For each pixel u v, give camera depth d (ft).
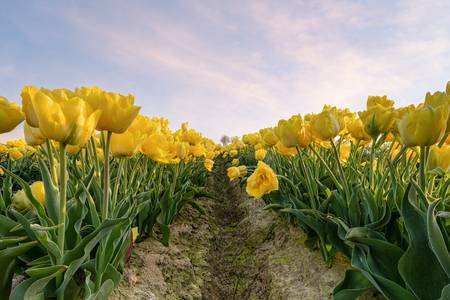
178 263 10.02
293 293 7.80
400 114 6.18
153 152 7.64
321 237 7.98
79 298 5.58
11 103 4.44
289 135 7.89
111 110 4.63
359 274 6.01
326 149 11.26
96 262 5.27
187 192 16.06
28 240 5.57
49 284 4.86
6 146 18.28
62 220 4.60
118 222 4.67
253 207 16.30
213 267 10.90
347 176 9.80
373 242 5.47
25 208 6.65
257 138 23.61
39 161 5.13
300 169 11.44
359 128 8.11
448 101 4.88
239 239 13.28
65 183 4.51
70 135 3.99
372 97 7.60
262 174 9.94
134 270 8.61
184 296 8.60
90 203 5.61
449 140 6.20
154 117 9.53
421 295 4.75
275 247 10.80
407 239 6.03
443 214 4.38
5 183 7.69
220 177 31.27
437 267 4.79
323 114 7.06
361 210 7.63
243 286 9.73
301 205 8.96
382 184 6.80
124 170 7.88
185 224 13.84
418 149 5.84
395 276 5.37
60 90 4.30
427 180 6.92
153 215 10.96
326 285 7.55
